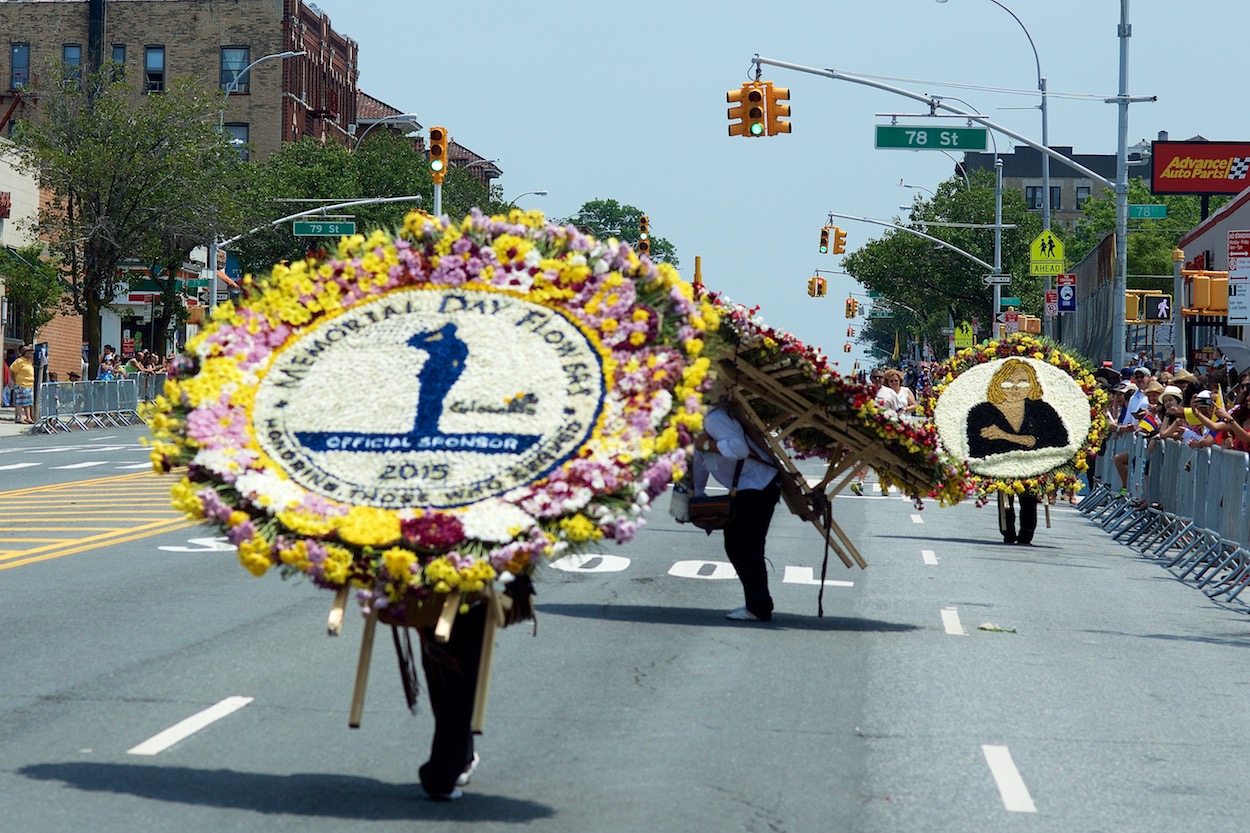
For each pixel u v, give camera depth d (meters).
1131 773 9.17
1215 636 14.74
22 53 90.06
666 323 8.76
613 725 10.09
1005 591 17.36
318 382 8.48
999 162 66.75
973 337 79.75
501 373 8.45
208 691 10.88
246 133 90.12
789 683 11.58
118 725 9.86
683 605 15.55
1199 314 35.44
